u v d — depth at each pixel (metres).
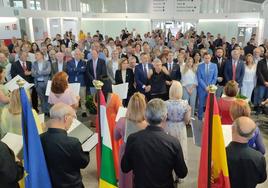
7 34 9.25
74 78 5.50
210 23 13.80
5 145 1.75
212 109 1.80
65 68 5.52
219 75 5.42
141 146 1.76
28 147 1.87
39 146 1.88
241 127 1.76
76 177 1.99
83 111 5.54
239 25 13.16
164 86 4.82
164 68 4.89
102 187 2.39
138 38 10.20
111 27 14.30
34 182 1.87
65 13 12.49
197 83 5.11
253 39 9.48
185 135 2.99
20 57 5.63
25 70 5.53
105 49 6.95
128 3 14.54
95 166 3.68
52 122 1.96
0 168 1.65
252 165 1.74
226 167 1.79
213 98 1.80
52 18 11.70
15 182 1.78
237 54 5.20
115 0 14.61
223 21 13.56
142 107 2.23
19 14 9.66
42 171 1.89
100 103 2.36
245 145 1.79
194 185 3.22
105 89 3.28
